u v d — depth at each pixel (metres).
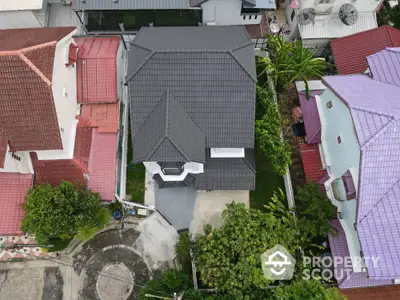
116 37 29.02
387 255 19.91
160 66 21.95
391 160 20.36
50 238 25.95
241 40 23.94
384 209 20.58
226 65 21.94
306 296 19.53
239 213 21.62
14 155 23.08
